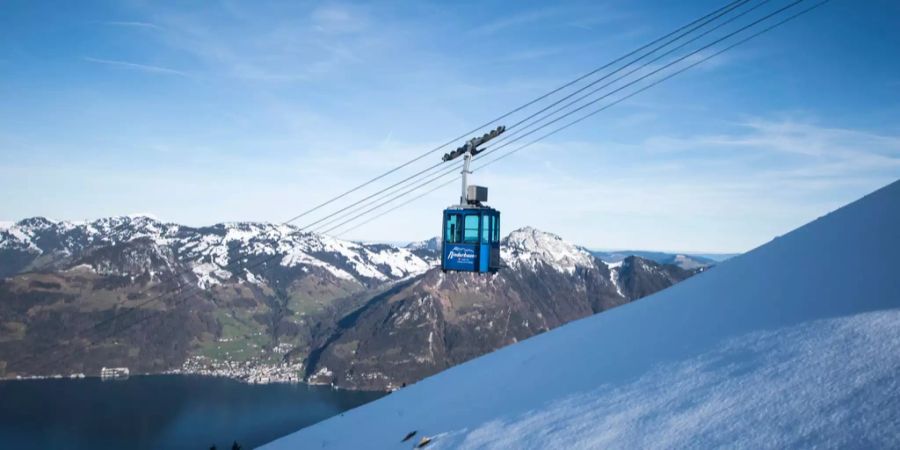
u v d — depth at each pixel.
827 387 11.23
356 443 23.06
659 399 13.91
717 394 12.88
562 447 13.35
